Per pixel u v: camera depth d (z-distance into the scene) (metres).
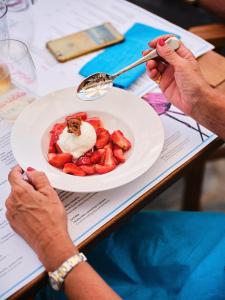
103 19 1.22
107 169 0.82
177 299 0.89
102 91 0.95
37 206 0.72
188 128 0.92
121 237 1.02
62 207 0.74
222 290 0.88
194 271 0.92
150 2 1.85
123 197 0.80
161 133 0.85
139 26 1.17
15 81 0.99
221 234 1.01
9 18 1.15
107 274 0.98
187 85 0.87
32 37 1.17
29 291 0.69
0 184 0.83
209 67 1.03
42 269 0.70
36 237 0.70
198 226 1.03
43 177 0.77
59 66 1.08
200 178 1.38
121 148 0.86
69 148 0.86
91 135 0.87
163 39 0.92
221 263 0.92
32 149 0.85
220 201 1.72
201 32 1.21
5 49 0.95
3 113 0.94
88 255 1.01
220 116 0.86
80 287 0.68
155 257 0.98
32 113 0.90
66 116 0.92
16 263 0.71
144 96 1.00
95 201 0.79
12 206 0.73
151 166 0.82
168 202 1.70
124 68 0.98
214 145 0.90
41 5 1.29
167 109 0.96
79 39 1.14
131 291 0.93
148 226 1.04
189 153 0.87
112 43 1.12
